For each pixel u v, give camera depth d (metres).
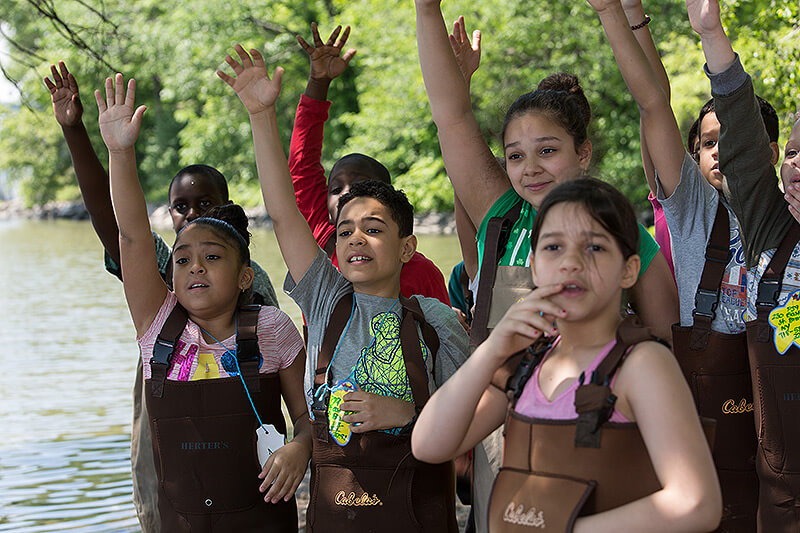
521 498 2.02
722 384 2.98
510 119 2.92
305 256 3.20
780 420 2.84
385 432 2.94
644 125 3.02
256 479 3.23
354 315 3.13
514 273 2.91
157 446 3.26
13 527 5.15
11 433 7.04
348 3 28.81
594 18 20.78
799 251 2.89
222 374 3.25
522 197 2.96
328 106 4.44
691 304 3.05
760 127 2.83
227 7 29.70
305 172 4.43
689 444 1.91
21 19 23.80
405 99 25.44
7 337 11.46
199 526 3.19
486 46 21.30
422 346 3.08
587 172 3.08
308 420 3.36
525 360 2.19
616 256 2.07
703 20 2.74
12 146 44.69
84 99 20.69
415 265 3.98
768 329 2.88
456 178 3.11
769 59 8.20
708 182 3.14
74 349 10.59
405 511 2.92
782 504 2.85
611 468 1.96
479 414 2.27
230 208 4.05
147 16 32.38
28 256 24.41
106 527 5.14
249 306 3.38
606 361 2.03
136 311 3.34
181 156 33.62
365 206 3.15
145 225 3.27
